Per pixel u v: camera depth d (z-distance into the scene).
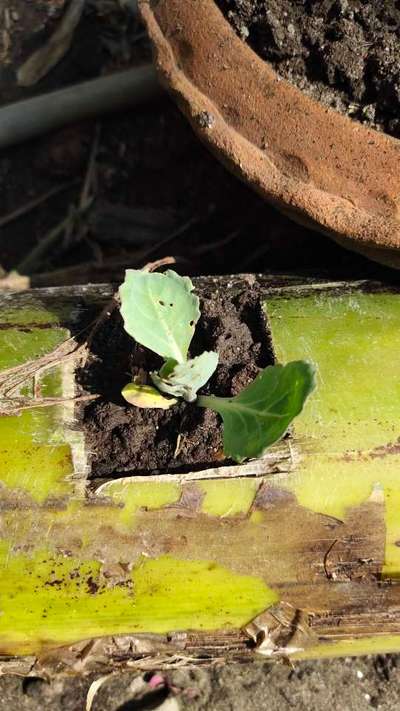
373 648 0.66
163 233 0.85
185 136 0.87
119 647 0.64
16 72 0.89
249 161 0.67
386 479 0.62
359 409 0.63
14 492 0.62
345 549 0.62
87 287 0.70
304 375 0.59
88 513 0.62
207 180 0.85
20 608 0.62
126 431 0.63
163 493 0.62
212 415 0.63
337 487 0.62
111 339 0.66
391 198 0.66
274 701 0.73
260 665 0.74
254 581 0.62
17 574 0.62
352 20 0.68
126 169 0.87
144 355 0.65
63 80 0.88
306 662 0.74
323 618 0.63
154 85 0.86
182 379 0.62
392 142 0.66
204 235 0.85
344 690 0.74
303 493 0.62
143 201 0.86
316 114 0.66
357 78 0.67
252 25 0.69
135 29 0.89
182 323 0.63
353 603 0.63
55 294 0.69
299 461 0.62
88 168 0.87
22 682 0.73
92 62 0.89
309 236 0.82
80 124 0.87
